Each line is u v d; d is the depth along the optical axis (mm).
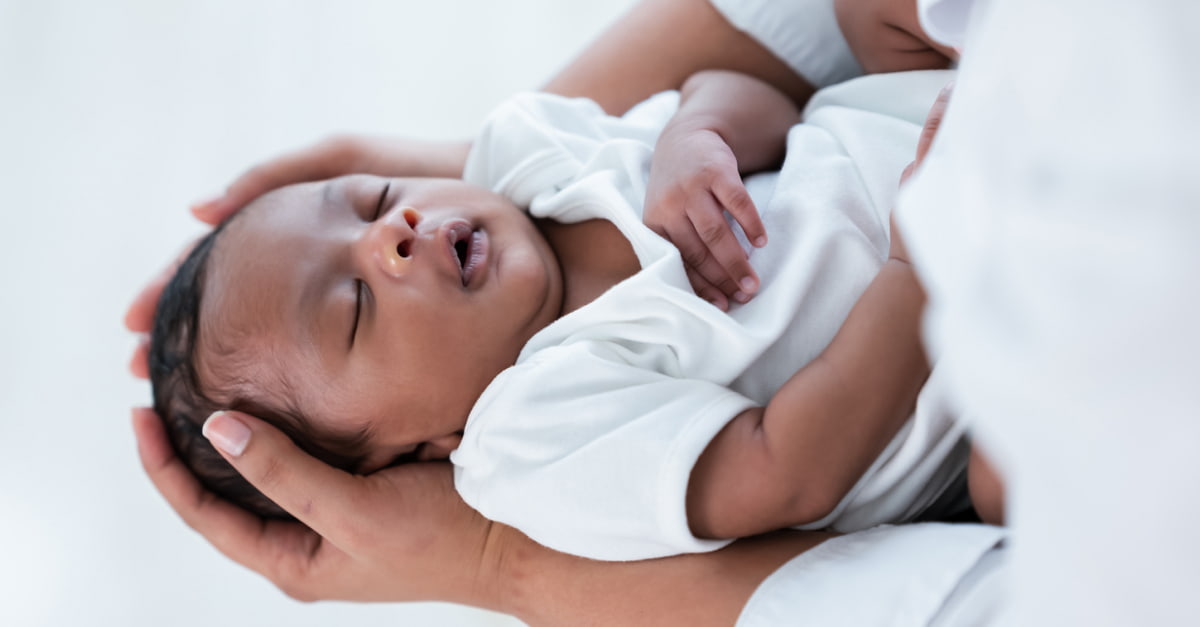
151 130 1944
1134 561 411
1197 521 388
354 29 2002
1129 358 389
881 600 757
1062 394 409
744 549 884
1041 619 461
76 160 1924
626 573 907
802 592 804
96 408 1692
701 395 900
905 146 985
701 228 928
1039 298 413
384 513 991
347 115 1928
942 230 466
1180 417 383
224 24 2025
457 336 985
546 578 959
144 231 1849
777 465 839
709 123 1022
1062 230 403
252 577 1557
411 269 984
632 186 1025
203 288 1045
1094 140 404
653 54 1268
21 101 1980
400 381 991
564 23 1943
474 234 1025
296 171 1245
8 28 2033
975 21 533
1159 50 389
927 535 794
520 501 918
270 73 1979
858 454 835
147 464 1102
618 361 956
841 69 1204
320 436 1025
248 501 1110
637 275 923
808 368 844
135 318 1186
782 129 1097
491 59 1938
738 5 1182
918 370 820
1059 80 423
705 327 915
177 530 1593
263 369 1014
